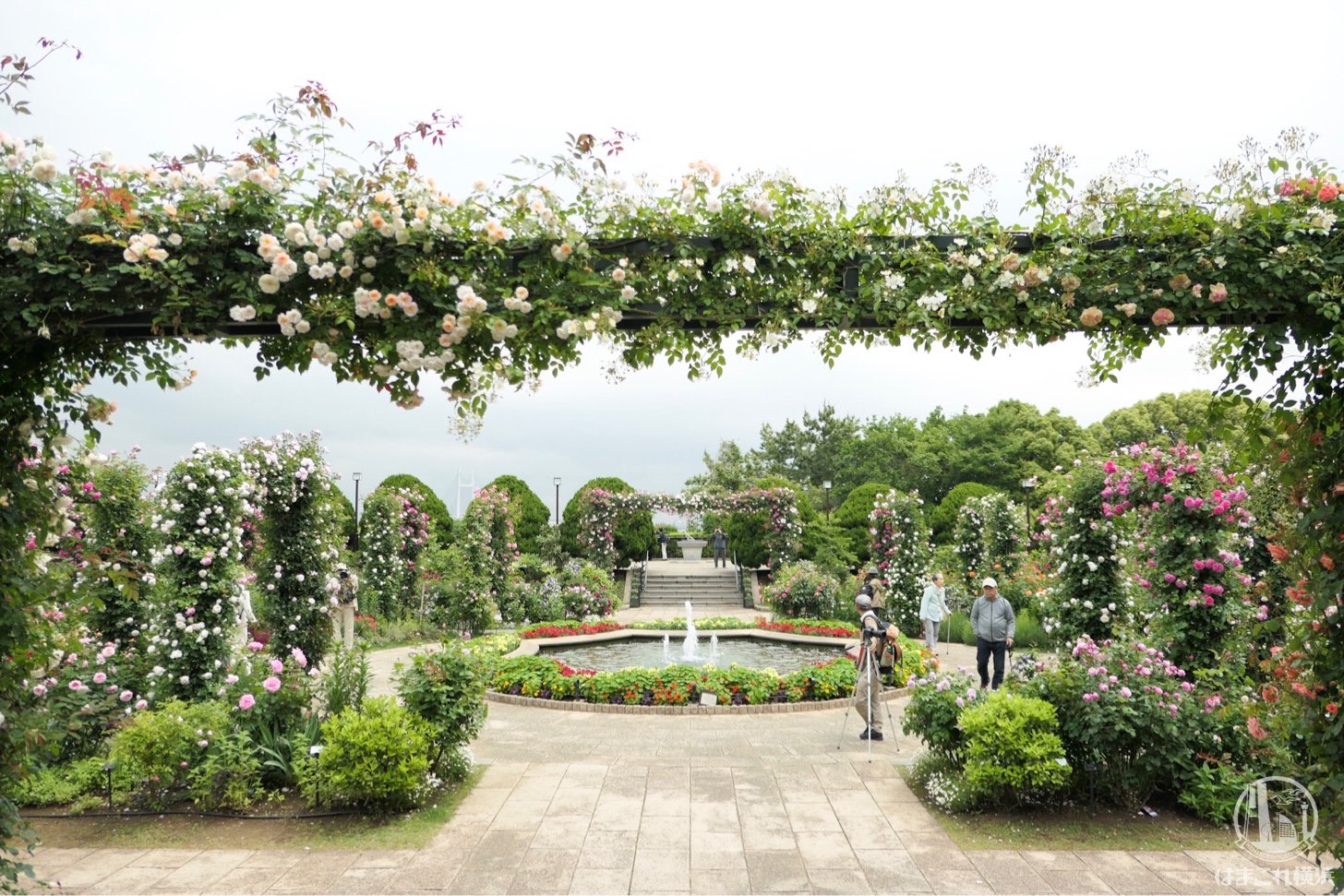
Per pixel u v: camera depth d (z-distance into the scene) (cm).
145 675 595
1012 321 319
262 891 371
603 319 302
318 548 803
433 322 304
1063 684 487
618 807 488
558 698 795
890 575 1377
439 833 445
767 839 438
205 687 601
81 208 281
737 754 611
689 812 480
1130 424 2977
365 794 470
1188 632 556
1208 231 314
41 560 349
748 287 323
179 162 302
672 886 379
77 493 578
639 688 790
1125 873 390
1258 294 306
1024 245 324
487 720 730
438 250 305
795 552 1964
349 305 301
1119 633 591
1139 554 636
